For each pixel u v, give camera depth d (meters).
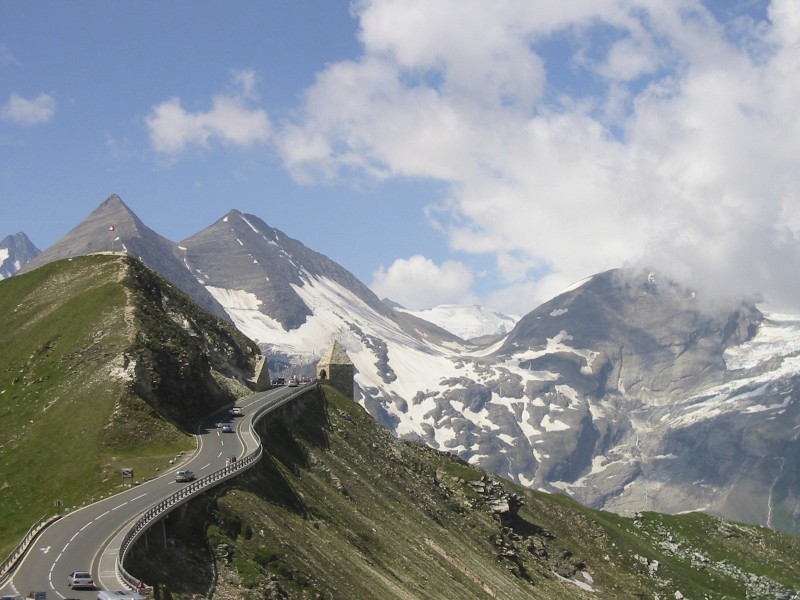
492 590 156.88
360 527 141.12
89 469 119.31
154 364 148.50
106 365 144.25
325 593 104.75
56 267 191.38
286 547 107.50
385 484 174.75
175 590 85.69
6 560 82.38
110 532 90.00
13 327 170.25
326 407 196.38
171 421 138.88
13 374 154.00
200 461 122.81
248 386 188.25
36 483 120.19
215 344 190.38
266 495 120.44
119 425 129.75
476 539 187.50
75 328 161.25
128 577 77.25
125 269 183.50
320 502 138.25
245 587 93.81
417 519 169.88
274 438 155.62
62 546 86.12
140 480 113.44
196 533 98.75
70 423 132.12
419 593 130.25
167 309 185.50
